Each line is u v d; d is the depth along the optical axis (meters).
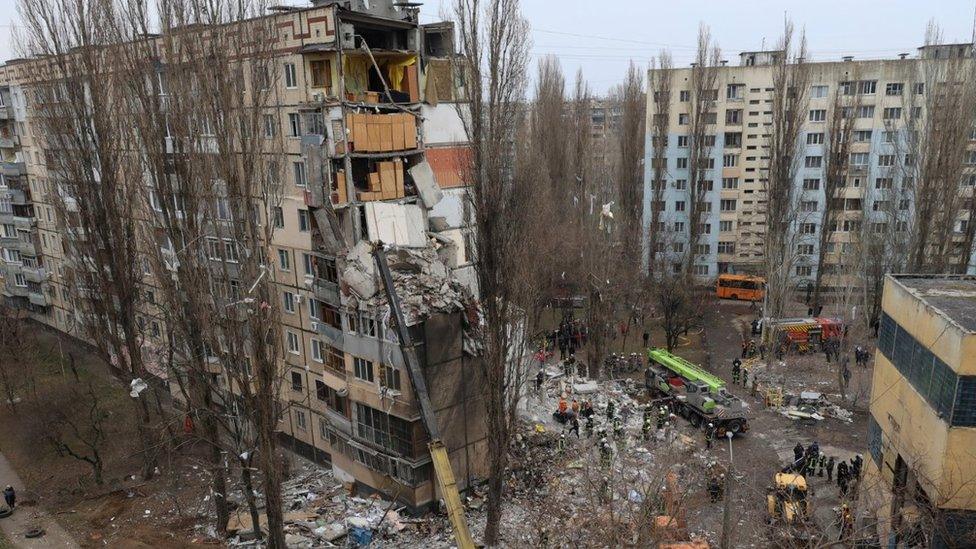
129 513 26.25
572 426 30.72
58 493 28.31
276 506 20.22
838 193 47.88
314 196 25.83
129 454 31.02
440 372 23.72
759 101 53.06
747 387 37.75
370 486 26.11
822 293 53.59
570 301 47.56
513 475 26.83
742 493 25.64
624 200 52.47
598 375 38.41
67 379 39.97
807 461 27.11
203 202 21.47
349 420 26.27
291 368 30.42
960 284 20.91
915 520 17.45
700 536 22.39
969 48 46.75
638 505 22.34
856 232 46.62
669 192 56.41
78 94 25.41
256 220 22.14
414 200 28.05
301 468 30.11
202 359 22.42
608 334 43.00
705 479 26.34
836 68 51.75
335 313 26.31
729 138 54.25
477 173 20.73
